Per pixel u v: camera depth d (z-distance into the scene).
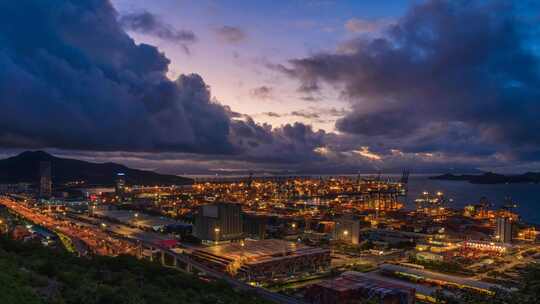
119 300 126.75
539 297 75.12
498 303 88.81
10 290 106.12
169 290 181.50
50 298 111.06
